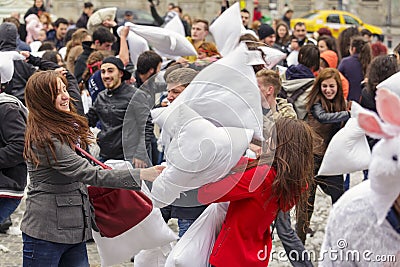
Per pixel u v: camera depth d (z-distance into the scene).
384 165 3.42
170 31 10.06
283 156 5.01
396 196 3.48
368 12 48.69
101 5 49.16
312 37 16.66
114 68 7.78
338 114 8.09
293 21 33.25
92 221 5.43
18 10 26.59
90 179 5.07
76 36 11.86
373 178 3.47
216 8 51.22
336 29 34.09
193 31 11.48
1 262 7.95
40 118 5.13
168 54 10.14
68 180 5.21
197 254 5.09
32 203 5.22
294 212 5.81
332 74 8.16
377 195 3.49
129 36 10.60
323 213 9.74
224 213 5.19
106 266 5.72
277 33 15.19
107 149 7.76
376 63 8.15
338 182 8.12
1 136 6.39
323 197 10.42
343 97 8.22
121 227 5.51
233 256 4.95
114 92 7.85
